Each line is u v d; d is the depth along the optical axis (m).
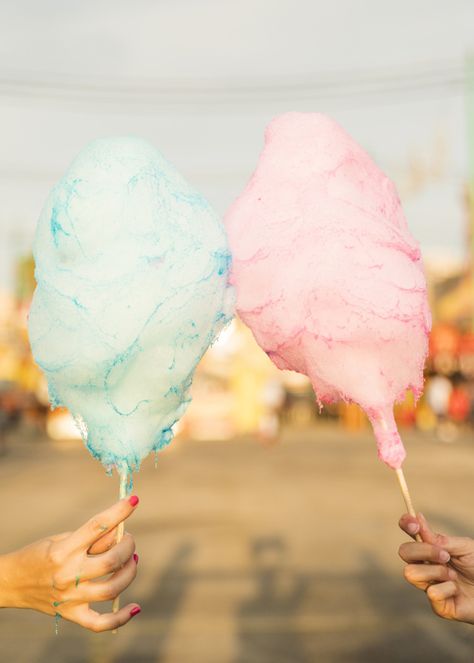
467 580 1.06
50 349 1.01
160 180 1.03
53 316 1.00
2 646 2.51
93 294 0.99
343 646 2.47
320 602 2.94
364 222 1.12
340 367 1.11
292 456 9.61
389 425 1.10
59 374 1.01
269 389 12.07
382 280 1.10
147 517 4.84
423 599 2.96
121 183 1.01
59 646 2.51
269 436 11.66
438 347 16.80
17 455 10.35
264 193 1.14
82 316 0.99
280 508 5.20
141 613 2.82
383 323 1.10
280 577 3.30
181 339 1.01
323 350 1.11
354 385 1.10
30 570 0.89
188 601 2.96
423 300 1.12
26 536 4.34
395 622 2.70
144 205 1.01
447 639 2.54
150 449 1.04
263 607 2.88
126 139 1.04
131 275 0.99
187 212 1.03
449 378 16.81
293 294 1.11
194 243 1.02
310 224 1.11
